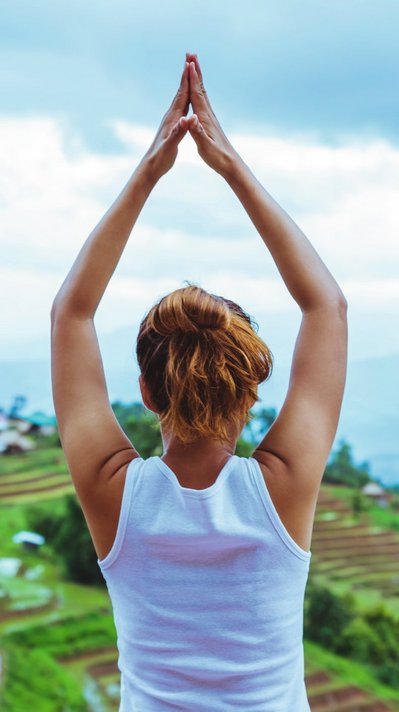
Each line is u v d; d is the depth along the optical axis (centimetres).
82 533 4350
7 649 3409
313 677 3759
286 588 130
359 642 4066
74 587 4153
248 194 148
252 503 130
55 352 145
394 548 5112
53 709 3081
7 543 4506
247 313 146
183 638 127
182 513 129
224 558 129
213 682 126
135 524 130
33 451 5728
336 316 144
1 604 3831
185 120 146
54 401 144
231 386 131
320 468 134
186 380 130
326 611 4225
